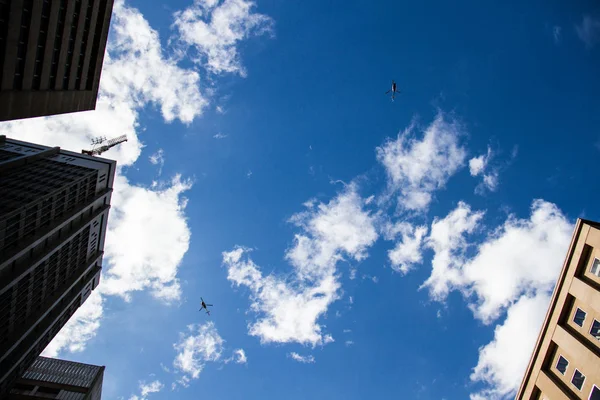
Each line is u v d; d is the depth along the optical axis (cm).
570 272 3831
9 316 6862
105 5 5494
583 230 3778
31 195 7094
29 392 9000
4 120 4166
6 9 3850
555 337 3822
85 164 9125
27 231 6869
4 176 7531
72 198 8088
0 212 6291
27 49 4212
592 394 3297
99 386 9900
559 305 3878
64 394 9025
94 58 5578
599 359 3275
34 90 4469
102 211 9244
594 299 3472
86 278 9544
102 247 10031
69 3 4781
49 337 8800
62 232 7931
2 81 3972
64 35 4778
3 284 6284
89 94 5616
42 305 7869
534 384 3953
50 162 8769
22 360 7862
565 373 3662
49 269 7738
